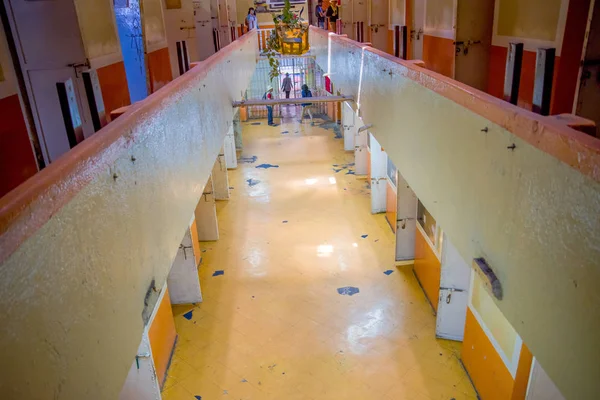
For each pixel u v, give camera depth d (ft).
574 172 4.70
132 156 6.86
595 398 4.53
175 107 9.83
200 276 22.53
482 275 7.18
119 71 11.32
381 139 15.94
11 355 3.59
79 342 4.80
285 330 18.47
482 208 7.35
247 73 31.01
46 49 8.83
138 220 7.02
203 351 17.53
